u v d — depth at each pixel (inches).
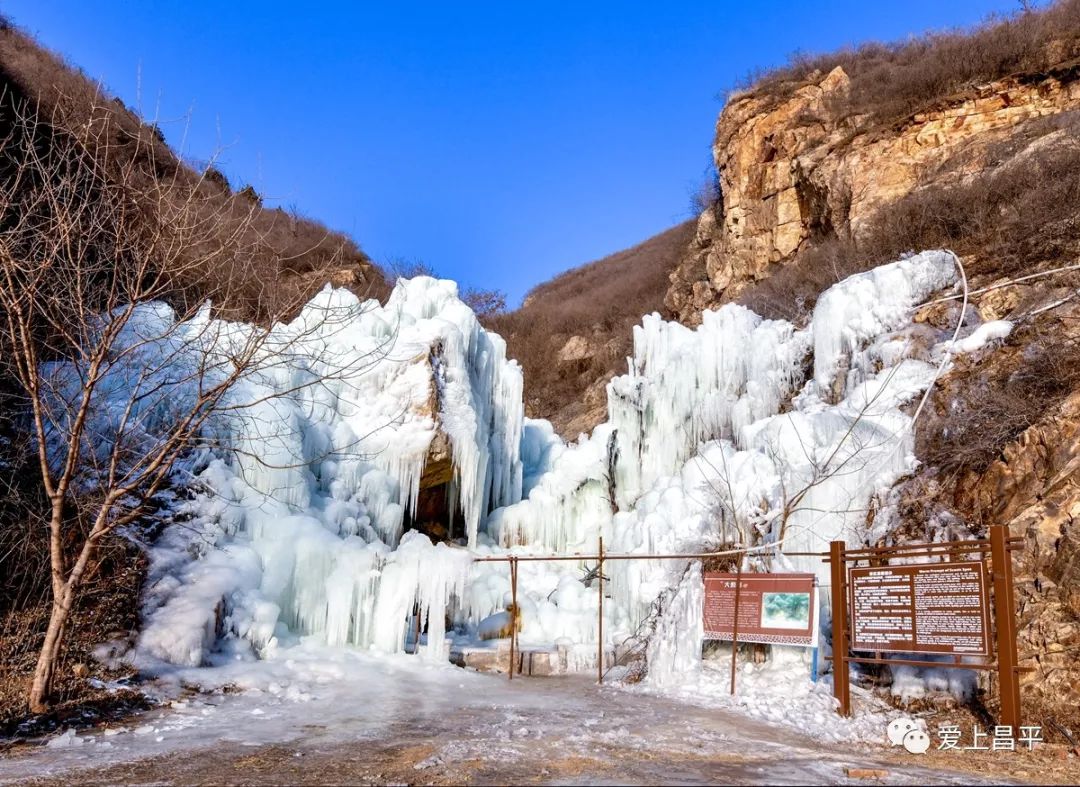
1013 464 398.0
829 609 436.8
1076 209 546.6
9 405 451.5
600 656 442.3
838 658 347.9
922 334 534.6
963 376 482.6
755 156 1050.1
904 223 700.0
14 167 529.0
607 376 1159.6
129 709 333.1
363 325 615.5
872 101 946.7
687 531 508.1
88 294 421.1
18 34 933.2
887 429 478.6
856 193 848.3
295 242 1188.5
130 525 445.4
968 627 304.2
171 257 428.5
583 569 634.2
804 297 766.5
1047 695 312.8
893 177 828.6
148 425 489.4
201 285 525.0
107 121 430.9
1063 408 390.9
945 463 432.1
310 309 588.4
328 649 450.6
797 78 1101.1
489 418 706.8
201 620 408.5
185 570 442.0
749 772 239.0
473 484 614.2
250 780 228.4
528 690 410.0
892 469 452.8
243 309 521.0
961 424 443.8
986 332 493.7
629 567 537.3
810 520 453.7
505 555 649.6
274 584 464.8
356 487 561.6
